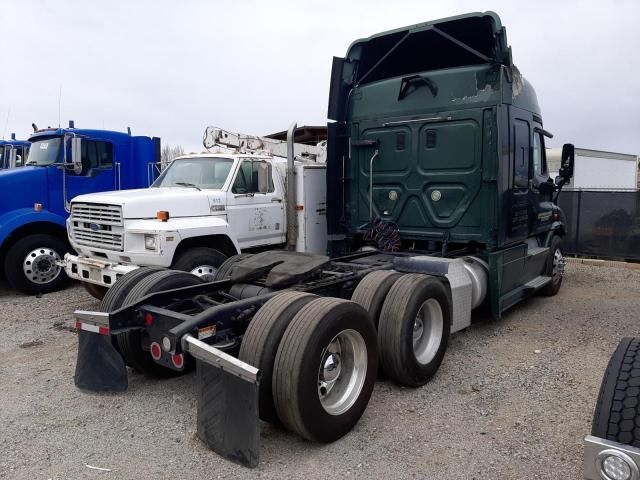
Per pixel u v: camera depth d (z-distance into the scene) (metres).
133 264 6.29
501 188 5.95
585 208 11.95
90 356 4.30
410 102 6.47
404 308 4.32
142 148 9.70
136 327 4.13
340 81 6.96
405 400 4.30
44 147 8.89
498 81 5.86
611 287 8.94
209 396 3.33
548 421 3.90
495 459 3.38
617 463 2.23
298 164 7.94
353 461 3.37
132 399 4.32
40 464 3.34
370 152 6.88
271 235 7.71
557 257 8.18
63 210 8.72
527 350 5.55
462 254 6.32
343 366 3.81
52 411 4.10
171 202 6.52
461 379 4.74
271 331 3.43
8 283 9.00
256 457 3.12
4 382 4.68
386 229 6.60
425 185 6.42
